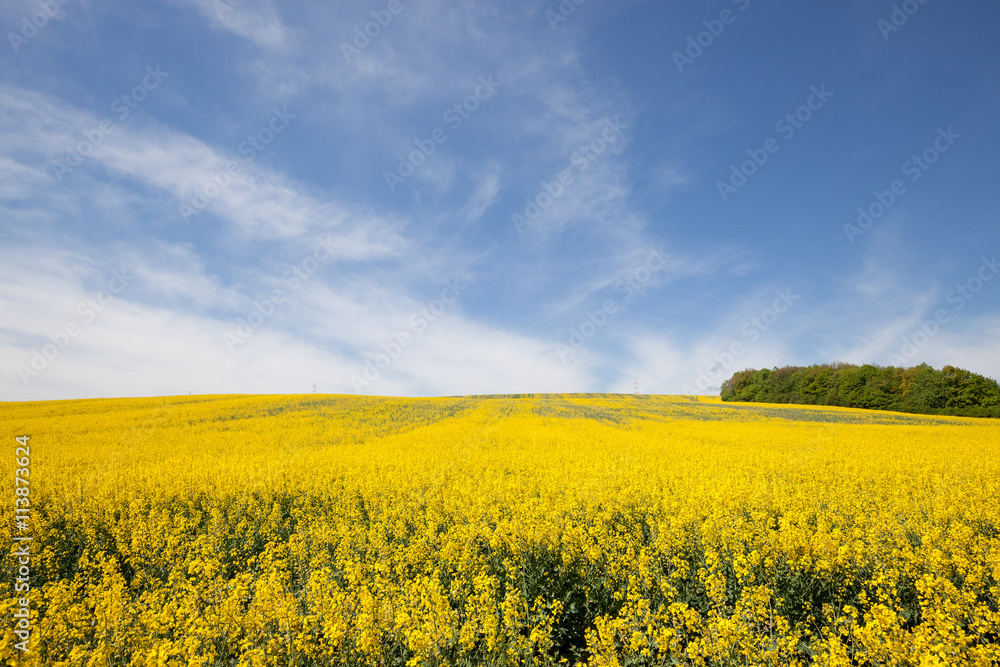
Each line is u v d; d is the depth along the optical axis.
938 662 3.77
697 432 28.48
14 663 4.55
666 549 6.89
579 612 6.07
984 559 6.27
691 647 4.40
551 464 15.21
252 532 9.49
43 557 8.09
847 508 9.14
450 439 23.78
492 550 7.41
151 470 14.15
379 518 9.66
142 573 7.54
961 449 19.95
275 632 5.12
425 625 4.69
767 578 6.28
